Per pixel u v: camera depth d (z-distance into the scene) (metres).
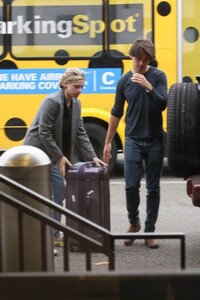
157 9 15.66
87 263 6.01
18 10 15.75
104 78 15.78
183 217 12.08
